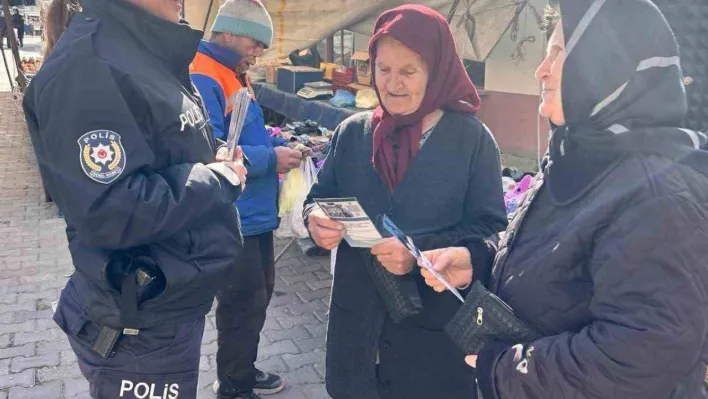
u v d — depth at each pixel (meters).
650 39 1.25
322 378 3.56
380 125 2.11
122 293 1.73
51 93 1.59
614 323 1.22
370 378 2.18
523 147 6.79
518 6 4.70
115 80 1.62
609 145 1.28
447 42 2.03
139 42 1.77
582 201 1.33
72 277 1.94
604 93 1.28
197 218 1.74
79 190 1.59
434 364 2.13
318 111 6.35
